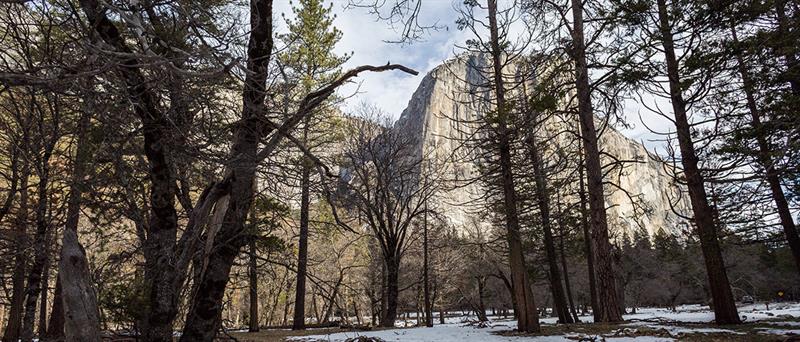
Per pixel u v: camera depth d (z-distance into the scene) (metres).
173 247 4.16
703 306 49.91
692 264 47.84
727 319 12.92
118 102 3.71
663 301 55.19
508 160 14.73
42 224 10.23
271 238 9.39
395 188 27.23
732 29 12.04
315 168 4.83
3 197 11.26
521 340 11.86
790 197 16.73
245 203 4.31
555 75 13.73
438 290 38.50
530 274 29.20
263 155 4.18
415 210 25.59
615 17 12.23
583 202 22.28
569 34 14.39
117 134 4.33
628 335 11.25
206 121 4.21
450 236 34.50
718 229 18.39
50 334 13.08
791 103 10.93
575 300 54.91
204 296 4.08
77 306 3.18
